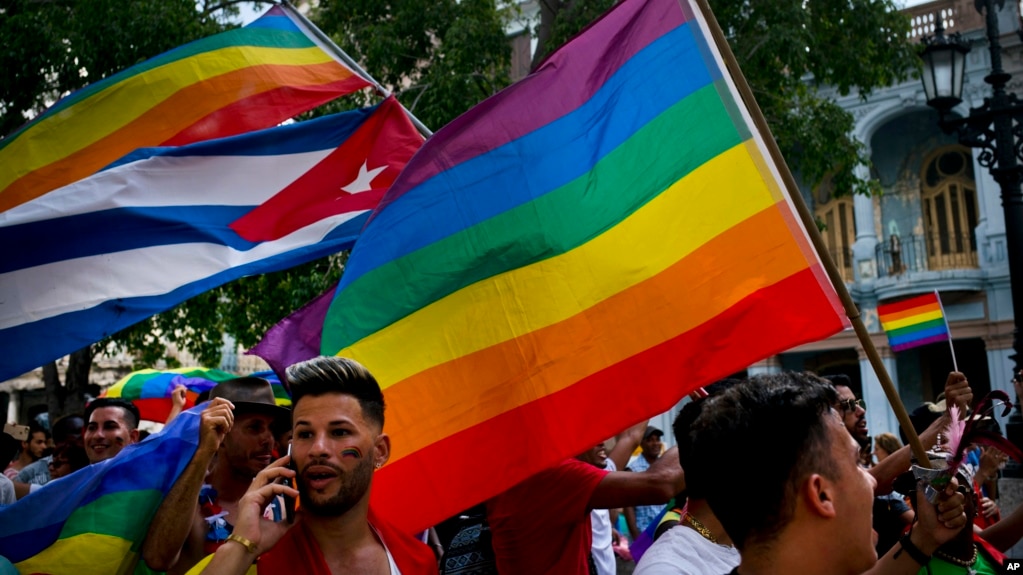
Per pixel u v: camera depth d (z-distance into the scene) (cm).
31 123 522
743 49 1138
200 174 495
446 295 360
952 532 229
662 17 370
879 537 436
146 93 535
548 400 343
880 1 1185
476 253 361
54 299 445
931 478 234
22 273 443
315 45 569
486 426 346
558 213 361
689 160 350
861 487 192
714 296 334
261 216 504
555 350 347
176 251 475
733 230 337
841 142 1237
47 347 442
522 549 376
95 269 455
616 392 337
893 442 633
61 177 519
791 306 321
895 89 2045
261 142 511
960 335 2039
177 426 377
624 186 358
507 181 367
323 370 273
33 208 448
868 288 2119
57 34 1061
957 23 1992
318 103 551
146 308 461
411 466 347
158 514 326
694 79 357
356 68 555
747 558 191
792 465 188
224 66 546
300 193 515
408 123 539
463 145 372
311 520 273
